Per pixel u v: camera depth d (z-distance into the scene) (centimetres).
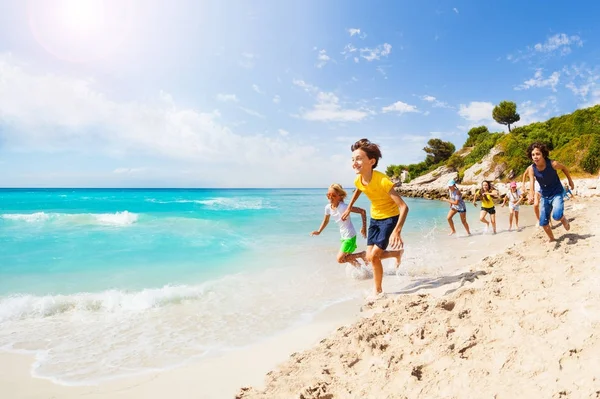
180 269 708
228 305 494
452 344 286
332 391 256
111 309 482
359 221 1633
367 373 271
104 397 280
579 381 211
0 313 463
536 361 241
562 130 3778
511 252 579
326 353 317
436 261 695
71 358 348
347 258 599
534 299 342
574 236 605
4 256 815
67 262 762
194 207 2583
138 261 778
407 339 311
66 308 482
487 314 329
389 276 606
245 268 714
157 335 400
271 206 2894
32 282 614
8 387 296
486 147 4528
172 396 280
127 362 339
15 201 3281
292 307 481
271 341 378
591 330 260
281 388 269
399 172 6650
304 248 941
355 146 470
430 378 249
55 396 284
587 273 394
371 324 362
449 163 4894
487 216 1633
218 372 316
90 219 1555
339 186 590
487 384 229
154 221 1530
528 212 1675
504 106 5256
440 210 2167
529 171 602
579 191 2025
